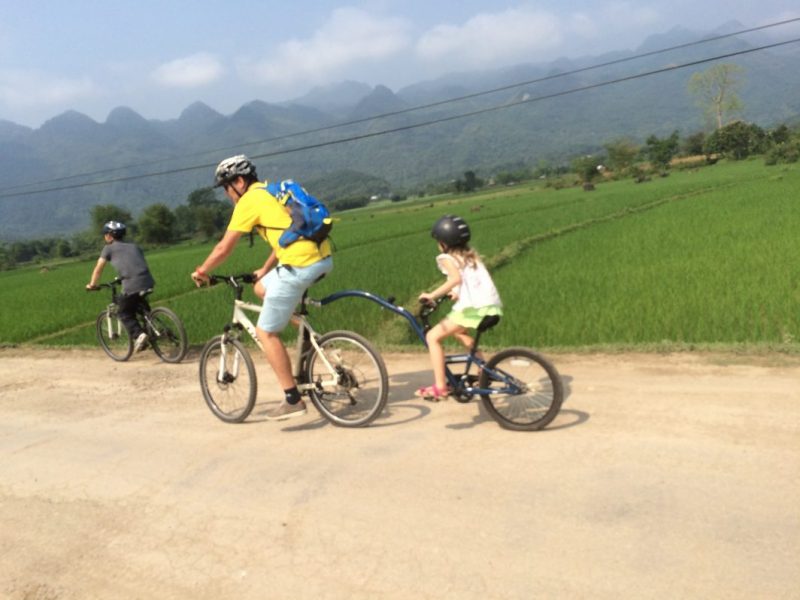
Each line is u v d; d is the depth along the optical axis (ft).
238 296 17.56
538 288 36.11
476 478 12.40
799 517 9.74
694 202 92.89
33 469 16.10
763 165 222.69
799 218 56.80
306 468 13.98
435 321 32.83
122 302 27.86
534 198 207.51
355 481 12.98
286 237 15.19
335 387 16.28
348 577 9.79
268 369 23.84
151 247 326.44
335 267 61.11
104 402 21.89
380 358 15.76
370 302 38.19
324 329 32.19
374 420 16.40
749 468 11.45
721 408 14.52
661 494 10.89
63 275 139.95
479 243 67.97
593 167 294.25
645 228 64.80
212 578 10.34
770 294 27.40
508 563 9.54
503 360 14.76
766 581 8.39
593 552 9.52
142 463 15.58
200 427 17.83
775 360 17.81
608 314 27.20
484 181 599.16
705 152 306.14
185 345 27.40
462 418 15.98
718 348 19.42
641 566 9.03
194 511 12.70
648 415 14.62
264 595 9.68
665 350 20.06
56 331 45.16
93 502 13.71
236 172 16.05
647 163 343.26
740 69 371.76
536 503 11.14
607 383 17.48
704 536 9.53
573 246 56.65
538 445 13.62
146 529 12.25
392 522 11.18
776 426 13.16
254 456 15.11
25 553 11.93
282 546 10.95
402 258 65.62
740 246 43.21
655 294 30.35
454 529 10.68
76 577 10.94
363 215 310.45
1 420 21.02
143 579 10.62
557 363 20.30
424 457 13.73
